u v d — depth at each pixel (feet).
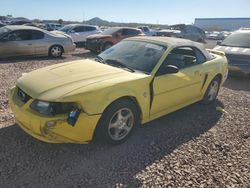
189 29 86.58
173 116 17.01
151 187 10.10
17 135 13.04
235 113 18.24
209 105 19.44
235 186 10.52
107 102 11.46
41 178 10.16
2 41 35.63
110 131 12.27
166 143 13.42
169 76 14.38
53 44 39.88
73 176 10.41
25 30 37.68
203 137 14.38
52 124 10.57
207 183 10.55
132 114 12.94
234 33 33.40
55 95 10.85
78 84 11.60
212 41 109.81
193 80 16.26
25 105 11.36
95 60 15.70
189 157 12.28
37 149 12.00
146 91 13.19
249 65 27.40
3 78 24.82
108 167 11.12
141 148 12.76
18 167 10.68
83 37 57.72
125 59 14.85
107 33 48.67
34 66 32.30
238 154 12.87
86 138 11.45
